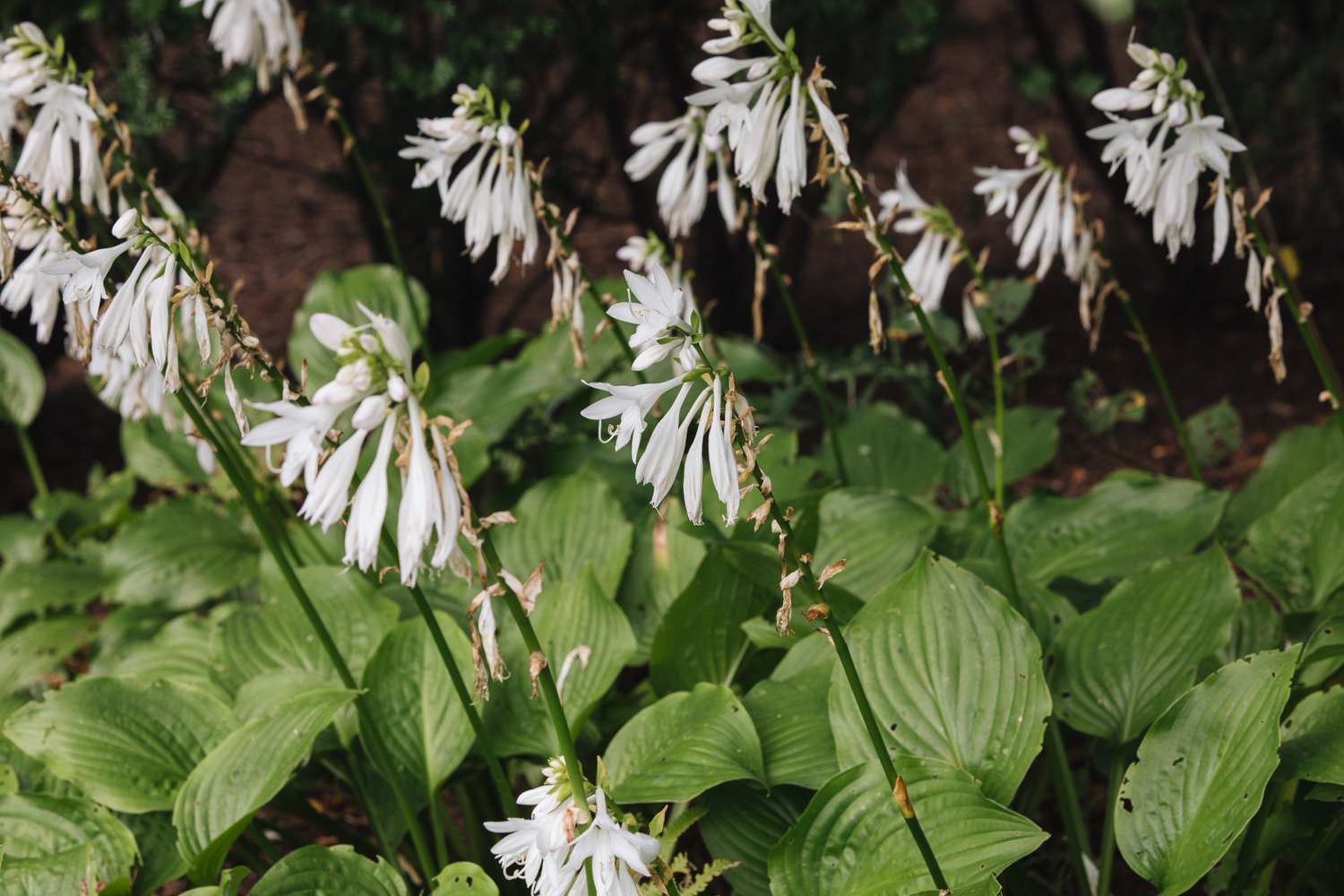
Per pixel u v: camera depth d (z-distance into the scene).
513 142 2.90
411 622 3.09
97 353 3.34
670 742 2.71
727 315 6.64
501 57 5.28
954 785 2.37
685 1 5.96
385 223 4.21
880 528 3.68
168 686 3.03
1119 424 6.02
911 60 5.77
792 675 2.96
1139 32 6.54
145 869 2.77
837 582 3.48
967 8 11.59
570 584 3.20
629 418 1.81
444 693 3.00
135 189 3.47
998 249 8.25
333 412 1.70
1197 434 4.56
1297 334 6.67
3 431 6.89
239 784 2.68
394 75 5.37
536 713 2.96
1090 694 2.87
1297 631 3.09
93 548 4.76
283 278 8.39
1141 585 2.95
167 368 2.11
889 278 4.77
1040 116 10.24
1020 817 2.30
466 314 6.66
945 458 4.47
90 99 2.83
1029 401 6.34
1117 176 7.03
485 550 1.91
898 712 2.62
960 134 10.18
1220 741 2.44
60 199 2.80
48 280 2.81
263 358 2.17
